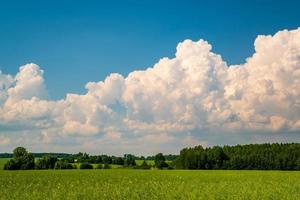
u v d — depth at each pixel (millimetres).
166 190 45906
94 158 176125
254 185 53812
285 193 41406
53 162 135250
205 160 140250
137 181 62938
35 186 51125
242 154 144000
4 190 45688
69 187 49844
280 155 135250
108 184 54281
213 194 41062
